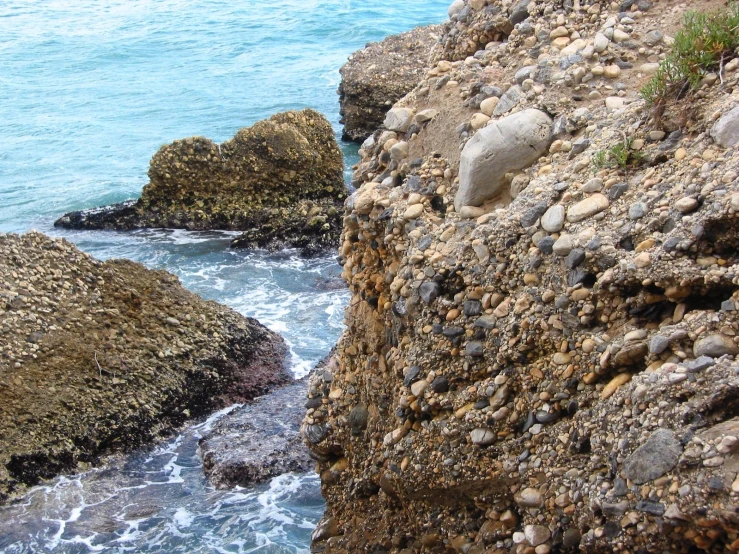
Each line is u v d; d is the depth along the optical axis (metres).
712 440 4.87
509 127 6.97
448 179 7.41
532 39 7.97
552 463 5.89
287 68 39.81
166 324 13.97
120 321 13.66
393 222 7.32
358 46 44.19
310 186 22.78
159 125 31.95
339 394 8.02
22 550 10.58
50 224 23.02
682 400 5.13
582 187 6.33
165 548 10.38
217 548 10.25
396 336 7.23
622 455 5.27
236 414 12.77
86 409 12.47
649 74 7.20
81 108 34.38
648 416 5.21
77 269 13.95
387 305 7.43
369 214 7.62
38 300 13.32
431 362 6.72
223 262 19.92
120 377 12.98
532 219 6.38
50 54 44.22
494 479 6.26
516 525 6.18
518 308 6.23
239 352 14.24
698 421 5.00
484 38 8.56
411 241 7.14
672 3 7.71
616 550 5.24
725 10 7.01
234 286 18.39
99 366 12.95
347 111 30.55
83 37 47.59
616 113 6.83
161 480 11.78
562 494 5.75
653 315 5.69
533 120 7.02
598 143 6.65
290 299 17.48
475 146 7.02
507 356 6.27
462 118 7.68
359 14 50.06
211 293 18.02
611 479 5.39
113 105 34.72
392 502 7.28
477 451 6.36
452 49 8.88
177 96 35.72
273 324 16.16
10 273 13.51
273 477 11.41
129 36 47.47
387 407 7.41
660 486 5.01
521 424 6.22
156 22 50.12
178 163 22.48
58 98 36.00
